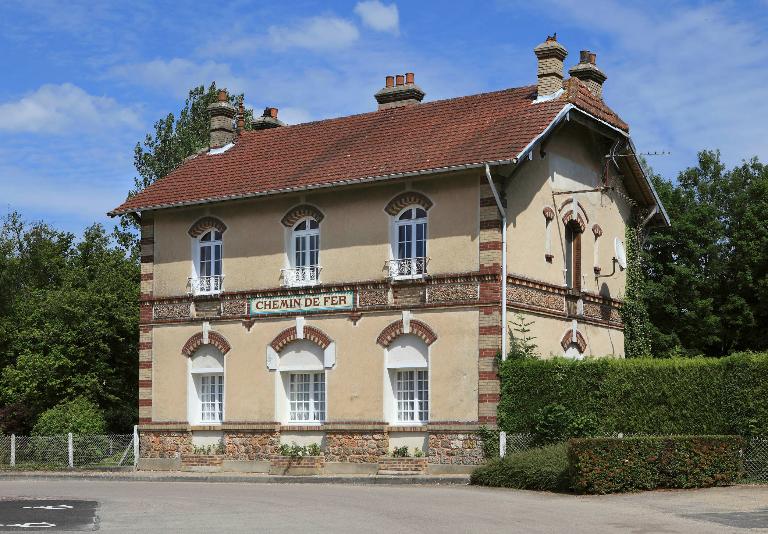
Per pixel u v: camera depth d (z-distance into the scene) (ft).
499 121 99.25
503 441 90.38
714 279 136.56
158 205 112.16
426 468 94.58
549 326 99.76
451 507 67.41
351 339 100.73
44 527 59.88
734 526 57.06
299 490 83.76
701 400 84.43
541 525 58.23
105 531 57.98
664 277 135.33
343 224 102.42
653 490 75.66
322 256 103.40
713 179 149.79
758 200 136.46
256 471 105.09
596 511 64.49
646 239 119.24
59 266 167.12
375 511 65.82
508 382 91.97
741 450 80.28
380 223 100.07
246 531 57.06
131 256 176.04
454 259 95.50
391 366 98.53
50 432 119.44
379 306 99.14
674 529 56.08
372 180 98.02
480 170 94.07
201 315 110.52
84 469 110.73
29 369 128.36
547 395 90.22
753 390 81.97
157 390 112.57
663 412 85.87
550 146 101.81
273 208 107.04
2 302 139.74
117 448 114.11
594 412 88.28
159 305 113.39
